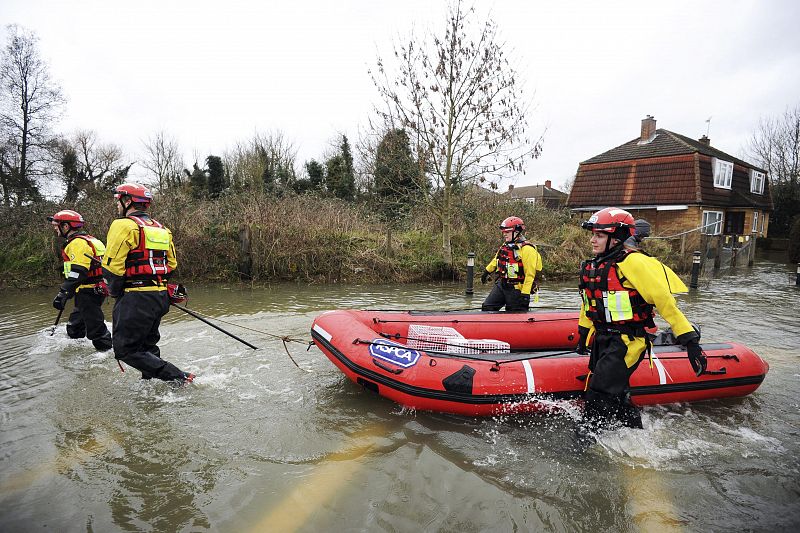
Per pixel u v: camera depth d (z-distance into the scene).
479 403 3.37
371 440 3.07
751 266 15.89
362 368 3.70
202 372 4.26
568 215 15.67
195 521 2.29
